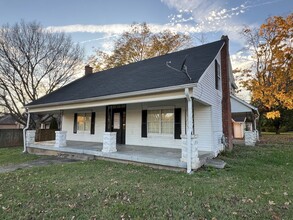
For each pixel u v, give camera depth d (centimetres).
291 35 1377
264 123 2773
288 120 2603
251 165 696
